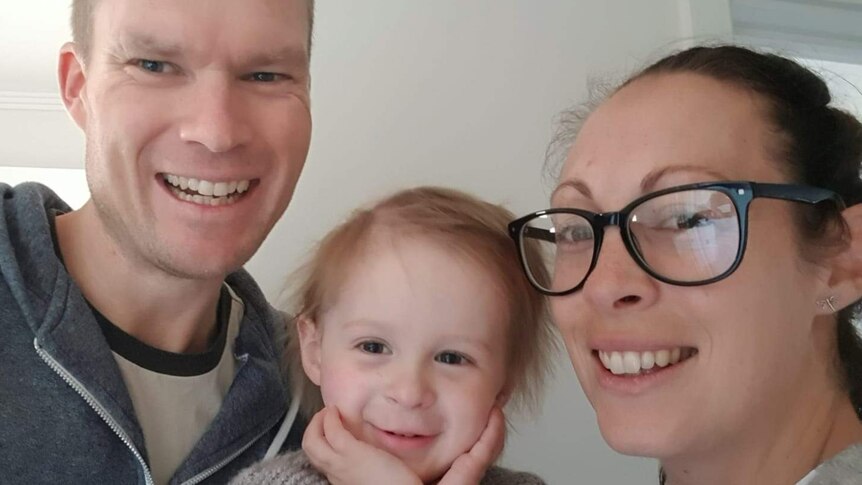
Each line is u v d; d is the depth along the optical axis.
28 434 0.85
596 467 1.48
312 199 1.45
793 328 0.68
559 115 1.54
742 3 1.73
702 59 0.77
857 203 0.74
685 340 0.69
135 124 0.89
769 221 0.68
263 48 0.92
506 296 1.04
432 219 1.05
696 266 0.68
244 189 0.97
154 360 0.98
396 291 0.99
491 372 1.01
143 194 0.92
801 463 0.70
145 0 0.87
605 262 0.72
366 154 1.48
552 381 1.45
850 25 1.81
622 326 0.71
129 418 0.90
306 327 1.08
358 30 1.50
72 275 0.98
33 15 1.47
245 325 1.10
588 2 1.59
